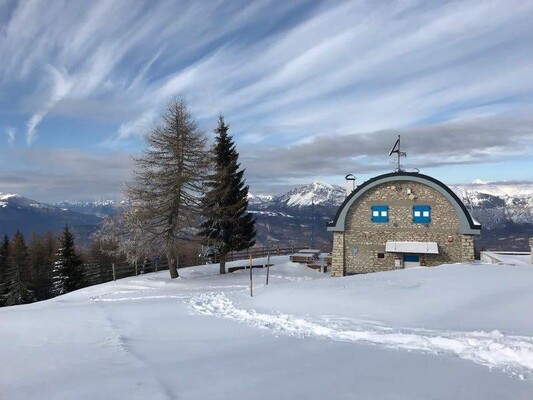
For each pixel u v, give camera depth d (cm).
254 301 1577
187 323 1217
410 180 2683
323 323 1094
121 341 977
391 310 1197
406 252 2592
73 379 677
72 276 4588
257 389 591
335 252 2812
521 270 1608
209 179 3000
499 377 620
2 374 739
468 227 2547
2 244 5828
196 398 555
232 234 3073
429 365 694
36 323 1241
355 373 659
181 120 2898
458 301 1216
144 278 2947
